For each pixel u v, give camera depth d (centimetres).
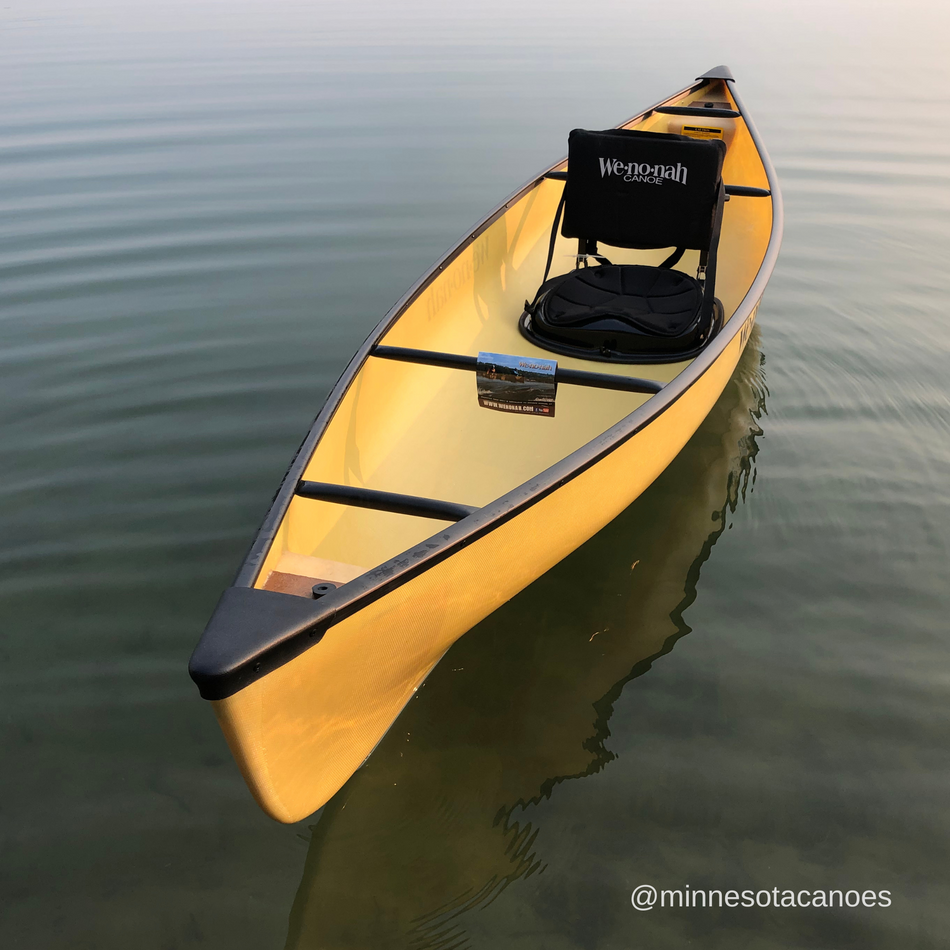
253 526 277
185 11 1559
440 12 1495
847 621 240
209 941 167
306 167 633
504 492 261
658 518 284
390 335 268
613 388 234
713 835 185
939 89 881
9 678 222
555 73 945
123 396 350
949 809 189
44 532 275
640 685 221
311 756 172
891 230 523
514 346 318
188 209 551
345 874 179
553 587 256
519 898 174
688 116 510
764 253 363
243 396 350
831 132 724
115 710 214
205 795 195
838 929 167
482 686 223
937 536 273
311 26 1332
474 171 622
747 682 222
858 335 400
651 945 166
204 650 140
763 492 295
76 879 177
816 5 1647
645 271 321
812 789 194
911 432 327
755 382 363
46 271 462
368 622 162
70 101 836
